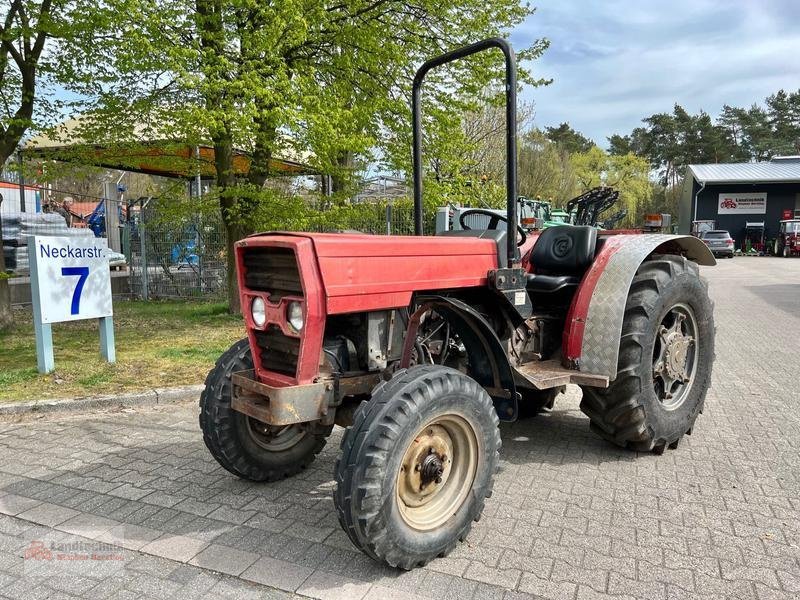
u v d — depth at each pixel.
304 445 3.68
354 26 7.74
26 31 6.76
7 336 7.80
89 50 7.25
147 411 4.98
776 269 20.19
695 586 2.51
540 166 27.06
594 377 3.58
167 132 7.14
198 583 2.57
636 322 3.72
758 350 7.29
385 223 11.09
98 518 3.15
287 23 6.50
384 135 8.72
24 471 3.76
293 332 2.74
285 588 2.52
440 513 2.74
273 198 8.11
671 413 3.96
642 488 3.46
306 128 6.72
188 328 8.59
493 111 21.25
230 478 3.65
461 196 9.02
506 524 3.05
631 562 2.69
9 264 11.48
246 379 2.88
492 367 3.22
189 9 6.79
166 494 3.43
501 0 8.25
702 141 57.69
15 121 7.04
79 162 8.27
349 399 3.11
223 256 12.16
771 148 55.94
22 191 11.91
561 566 2.67
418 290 3.01
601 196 7.90
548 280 4.02
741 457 3.92
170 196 8.81
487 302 3.53
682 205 39.78
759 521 3.06
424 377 2.62
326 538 2.94
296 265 2.69
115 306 11.27
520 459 3.92
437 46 8.41
